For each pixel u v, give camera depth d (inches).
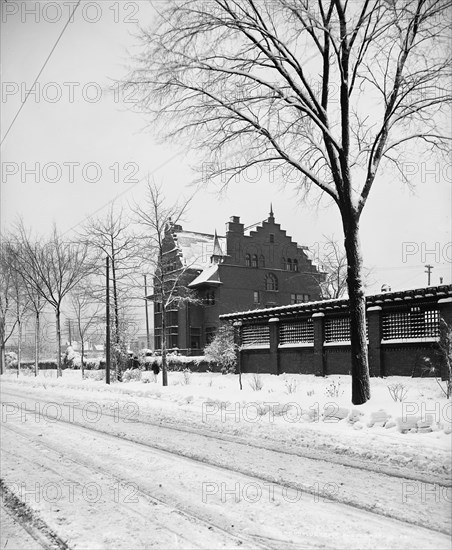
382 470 273.6
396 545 176.9
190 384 928.9
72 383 1123.9
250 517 209.3
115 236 1263.5
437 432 333.4
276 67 469.7
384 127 469.1
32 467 313.1
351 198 462.6
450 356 518.0
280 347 987.9
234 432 407.2
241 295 1963.6
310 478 262.8
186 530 197.2
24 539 196.4
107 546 184.2
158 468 297.3
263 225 2059.5
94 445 376.8
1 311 1881.2
